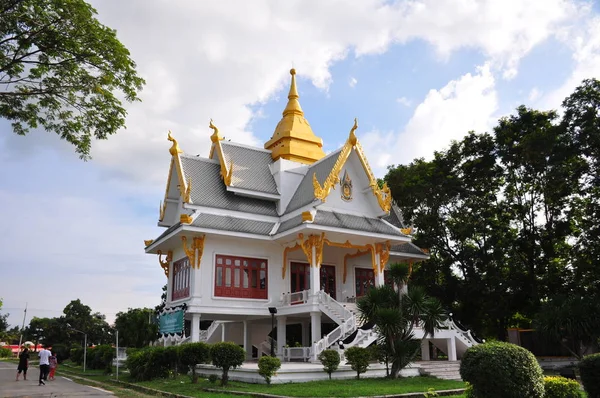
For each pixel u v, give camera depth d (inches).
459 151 1582.2
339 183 1355.8
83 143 781.9
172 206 1453.0
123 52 724.0
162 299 2145.7
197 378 898.7
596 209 1269.7
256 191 1386.6
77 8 670.5
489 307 1465.3
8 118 737.0
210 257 1240.8
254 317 1328.7
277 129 1651.1
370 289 946.1
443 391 714.8
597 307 1074.1
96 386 982.4
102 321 2819.9
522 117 1460.4
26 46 682.8
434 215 1556.3
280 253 1349.7
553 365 1255.5
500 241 1418.6
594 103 1262.3
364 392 697.6
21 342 3491.6
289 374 853.8
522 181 1454.2
